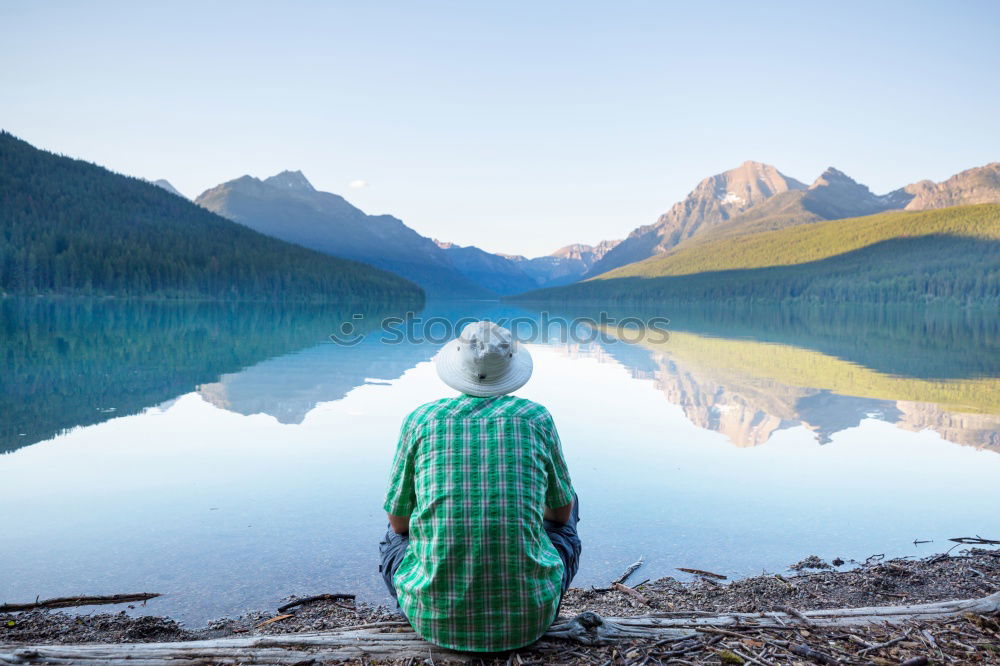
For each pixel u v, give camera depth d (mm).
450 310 81875
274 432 7691
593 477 6031
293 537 4414
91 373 12430
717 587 3617
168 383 11414
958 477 6066
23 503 5047
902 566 3873
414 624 2201
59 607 3355
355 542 4344
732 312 81562
